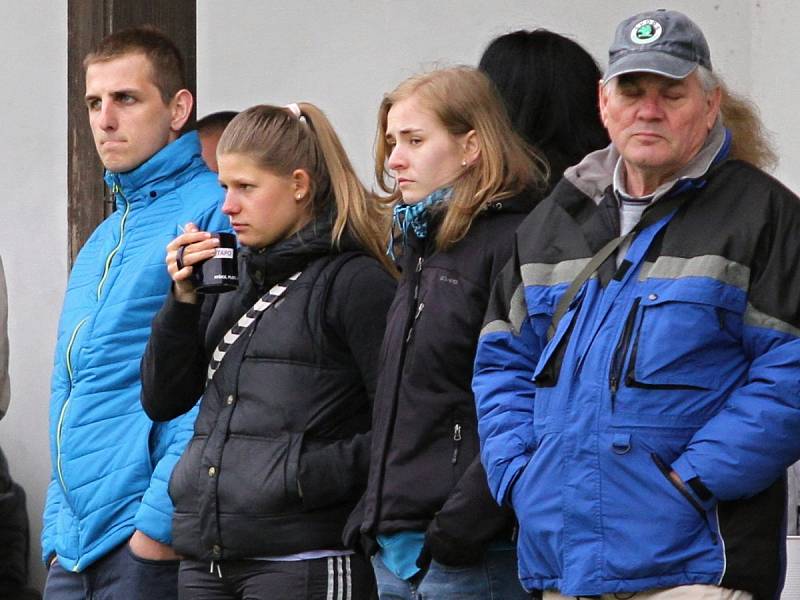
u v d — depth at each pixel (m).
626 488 11.55
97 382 16.30
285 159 14.49
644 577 11.47
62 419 16.45
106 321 16.38
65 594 16.44
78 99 21.25
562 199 12.52
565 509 11.70
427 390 13.21
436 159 13.55
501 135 13.64
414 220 13.54
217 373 14.55
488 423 12.45
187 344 14.98
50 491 17.00
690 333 11.59
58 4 25.19
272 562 14.12
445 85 13.65
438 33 23.44
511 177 13.59
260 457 14.09
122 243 16.75
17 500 23.64
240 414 14.27
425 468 13.13
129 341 16.33
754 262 11.68
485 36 23.23
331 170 14.70
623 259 11.98
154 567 15.86
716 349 11.66
